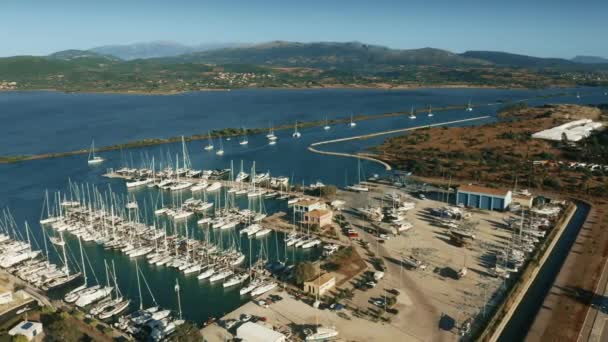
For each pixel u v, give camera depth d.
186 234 152.00
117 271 130.12
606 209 165.62
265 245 145.38
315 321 98.44
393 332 93.75
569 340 89.31
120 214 177.62
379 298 107.44
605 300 103.56
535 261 121.88
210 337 94.12
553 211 159.62
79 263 135.88
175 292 117.38
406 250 134.50
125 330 97.94
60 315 99.25
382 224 156.00
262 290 112.94
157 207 186.75
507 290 109.94
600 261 123.50
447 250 134.00
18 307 108.88
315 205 167.62
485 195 167.25
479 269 121.38
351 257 130.62
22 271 127.75
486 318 98.19
